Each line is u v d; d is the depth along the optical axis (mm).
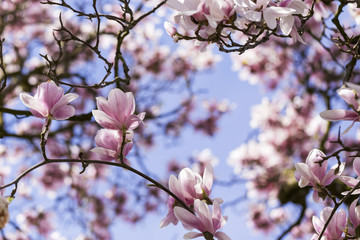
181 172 2299
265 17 2209
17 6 9508
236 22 2547
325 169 2369
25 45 9594
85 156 10133
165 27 2684
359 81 8547
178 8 2246
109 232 10727
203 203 2117
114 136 2463
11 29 9680
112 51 10430
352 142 8953
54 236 10078
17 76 8109
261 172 9977
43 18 9758
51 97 2506
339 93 2152
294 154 10023
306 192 7836
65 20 9453
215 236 2158
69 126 8055
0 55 3463
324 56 9719
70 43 8500
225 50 2580
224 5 2246
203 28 2393
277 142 10125
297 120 10297
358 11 4594
